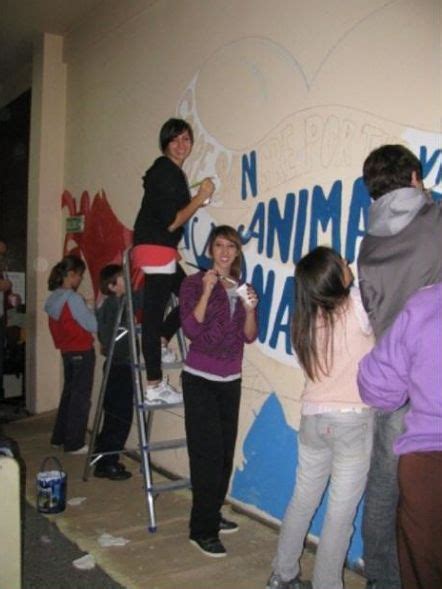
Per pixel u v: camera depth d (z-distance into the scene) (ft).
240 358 9.25
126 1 14.38
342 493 6.87
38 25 17.28
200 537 8.93
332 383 6.97
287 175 9.58
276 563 7.57
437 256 6.09
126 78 14.48
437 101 7.31
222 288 9.04
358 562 8.38
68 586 7.97
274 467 9.84
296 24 9.37
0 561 6.01
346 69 8.52
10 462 6.05
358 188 8.36
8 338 19.88
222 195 11.02
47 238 18.01
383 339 5.70
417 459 5.24
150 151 13.43
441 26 7.27
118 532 9.61
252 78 10.29
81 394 13.78
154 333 10.07
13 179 22.07
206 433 8.84
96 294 16.01
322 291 6.96
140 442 9.95
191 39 11.96
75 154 17.34
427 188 7.41
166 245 10.07
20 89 20.92
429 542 5.20
